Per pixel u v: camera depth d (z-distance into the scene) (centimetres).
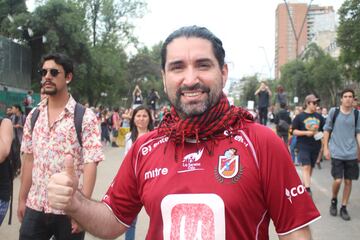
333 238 598
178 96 199
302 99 6347
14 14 4016
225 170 186
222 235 180
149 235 195
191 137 195
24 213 362
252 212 186
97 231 218
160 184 193
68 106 360
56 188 190
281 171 188
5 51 3142
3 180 399
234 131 192
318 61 6191
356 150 710
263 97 1852
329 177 1127
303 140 818
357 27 3047
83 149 358
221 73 205
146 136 213
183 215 185
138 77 6975
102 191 904
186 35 203
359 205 800
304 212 188
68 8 3966
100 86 4600
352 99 716
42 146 355
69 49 4012
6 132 379
